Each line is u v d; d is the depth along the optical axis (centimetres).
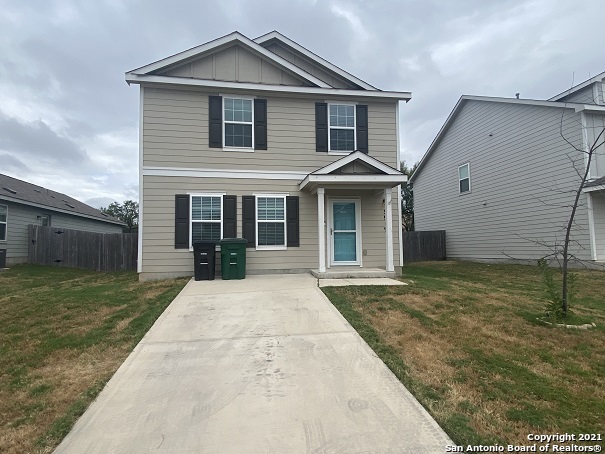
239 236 1038
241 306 653
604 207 1198
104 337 510
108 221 2514
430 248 1923
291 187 1075
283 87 1062
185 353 449
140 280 983
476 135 1689
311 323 550
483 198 1647
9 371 411
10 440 280
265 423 297
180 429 290
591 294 827
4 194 1520
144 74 997
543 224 1341
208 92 1039
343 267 1079
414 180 2298
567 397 338
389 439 274
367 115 1134
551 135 1307
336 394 344
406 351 444
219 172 1035
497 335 502
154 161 1005
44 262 1616
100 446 270
